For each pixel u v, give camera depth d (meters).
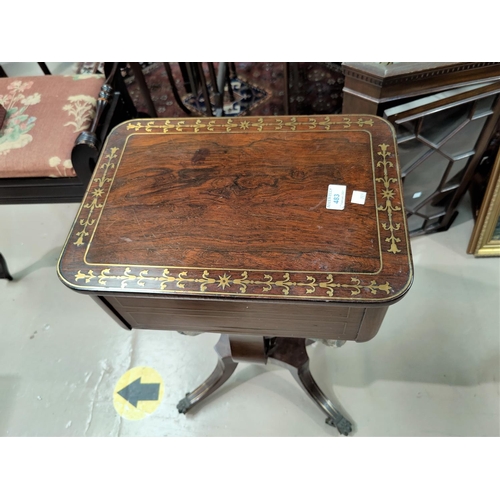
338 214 0.70
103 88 1.13
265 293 0.63
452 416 1.12
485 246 1.37
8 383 1.27
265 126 0.84
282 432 1.13
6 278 1.48
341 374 1.21
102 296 0.71
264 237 0.68
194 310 0.75
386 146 0.78
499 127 1.26
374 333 0.77
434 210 1.41
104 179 0.79
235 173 0.77
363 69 0.93
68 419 1.20
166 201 0.74
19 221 1.66
